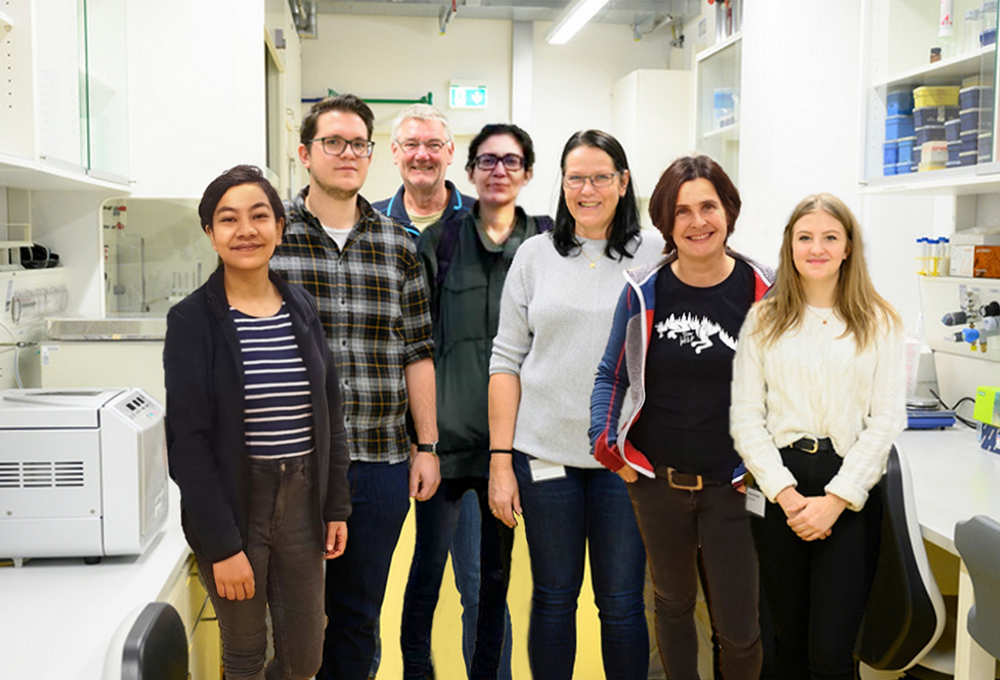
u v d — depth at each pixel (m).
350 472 1.67
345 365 1.66
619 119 5.38
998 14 1.87
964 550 1.35
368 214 1.70
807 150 2.71
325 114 1.64
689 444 1.49
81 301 2.65
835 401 1.43
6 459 1.49
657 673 1.58
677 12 5.52
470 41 6.00
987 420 2.12
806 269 1.42
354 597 1.71
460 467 1.86
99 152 2.36
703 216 1.43
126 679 0.95
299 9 5.15
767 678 1.54
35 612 1.33
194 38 2.64
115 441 1.50
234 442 1.38
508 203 1.84
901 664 1.63
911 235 2.61
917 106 2.13
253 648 1.48
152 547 1.62
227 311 1.39
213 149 2.66
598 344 1.53
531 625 1.63
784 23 2.69
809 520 1.46
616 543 1.55
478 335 1.83
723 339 1.46
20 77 1.84
